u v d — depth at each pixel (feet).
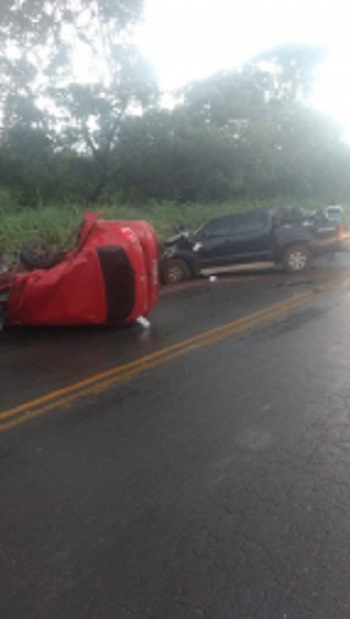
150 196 99.50
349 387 19.97
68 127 94.17
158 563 10.94
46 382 22.71
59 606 9.96
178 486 13.83
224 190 102.73
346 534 11.50
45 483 14.32
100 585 10.42
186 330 30.83
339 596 9.78
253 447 15.71
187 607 9.75
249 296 41.29
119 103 94.27
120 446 16.24
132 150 97.35
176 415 18.37
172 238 57.82
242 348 26.17
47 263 34.63
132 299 31.19
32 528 12.34
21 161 92.63
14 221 58.65
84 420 18.37
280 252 53.21
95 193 97.25
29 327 33.60
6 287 32.63
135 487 13.89
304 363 23.12
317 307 34.30
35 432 17.58
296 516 12.25
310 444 15.69
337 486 13.38
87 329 32.60
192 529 12.00
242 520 12.22
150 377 22.62
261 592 10.00
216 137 99.86
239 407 18.75
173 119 99.14
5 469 15.19
